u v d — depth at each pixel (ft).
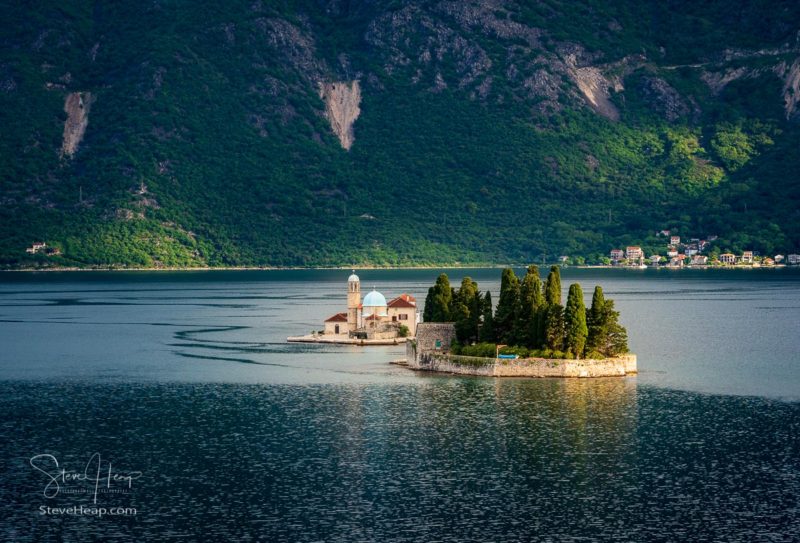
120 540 645.51
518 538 645.10
